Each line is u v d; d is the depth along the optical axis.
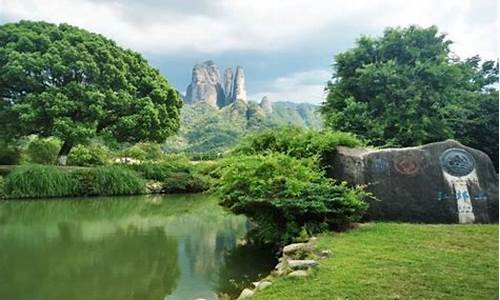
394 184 7.12
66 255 7.05
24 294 5.19
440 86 13.88
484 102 14.27
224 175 7.17
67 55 19.92
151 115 21.48
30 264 6.50
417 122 13.40
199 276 5.90
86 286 5.48
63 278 5.80
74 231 9.20
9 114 19.17
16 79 19.36
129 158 25.44
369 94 14.79
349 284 3.90
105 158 23.52
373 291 3.71
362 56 15.35
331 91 15.83
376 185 7.16
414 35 14.83
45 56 19.45
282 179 6.51
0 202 14.48
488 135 14.15
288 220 6.47
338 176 7.44
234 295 5.10
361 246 5.22
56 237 8.52
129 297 5.10
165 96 23.31
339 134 7.97
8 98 20.20
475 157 7.18
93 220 10.84
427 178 7.09
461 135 14.09
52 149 21.77
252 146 8.34
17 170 16.03
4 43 20.20
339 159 7.52
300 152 7.71
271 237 6.83
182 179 19.19
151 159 24.77
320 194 6.38
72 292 5.25
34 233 8.94
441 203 6.96
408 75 13.95
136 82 22.47
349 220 6.54
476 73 16.27
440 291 3.67
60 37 21.20
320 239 5.69
